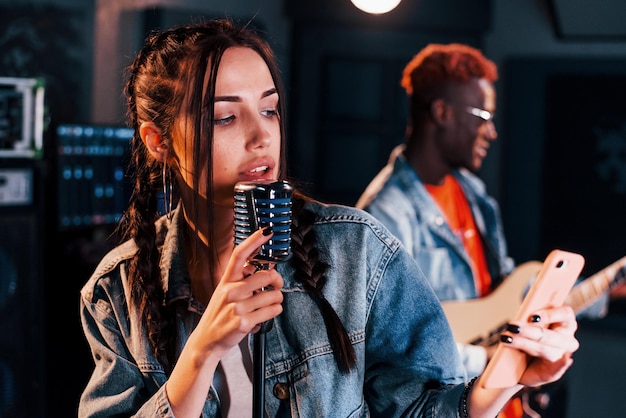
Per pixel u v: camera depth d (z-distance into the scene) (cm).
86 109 408
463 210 267
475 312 257
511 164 509
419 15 482
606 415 465
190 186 124
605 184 494
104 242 364
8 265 311
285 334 129
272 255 105
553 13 492
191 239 133
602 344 473
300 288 128
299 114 486
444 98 257
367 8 326
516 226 509
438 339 130
